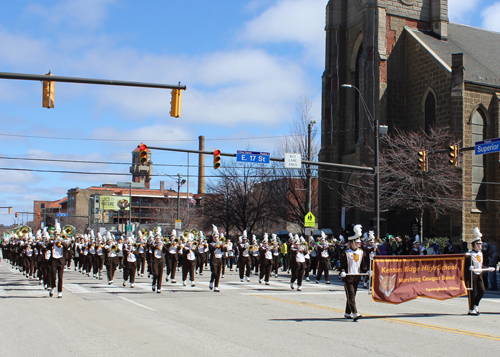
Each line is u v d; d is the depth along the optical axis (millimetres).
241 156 25594
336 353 8227
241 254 24031
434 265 13062
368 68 44094
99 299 16047
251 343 9016
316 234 44781
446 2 47375
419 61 44250
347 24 48969
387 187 37781
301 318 12023
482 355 8172
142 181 142625
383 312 13273
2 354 8219
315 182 57406
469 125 40812
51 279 16781
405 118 45500
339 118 48469
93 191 136250
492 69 45094
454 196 38094
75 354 8203
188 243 20938
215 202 57156
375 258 12414
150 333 9992
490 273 21750
